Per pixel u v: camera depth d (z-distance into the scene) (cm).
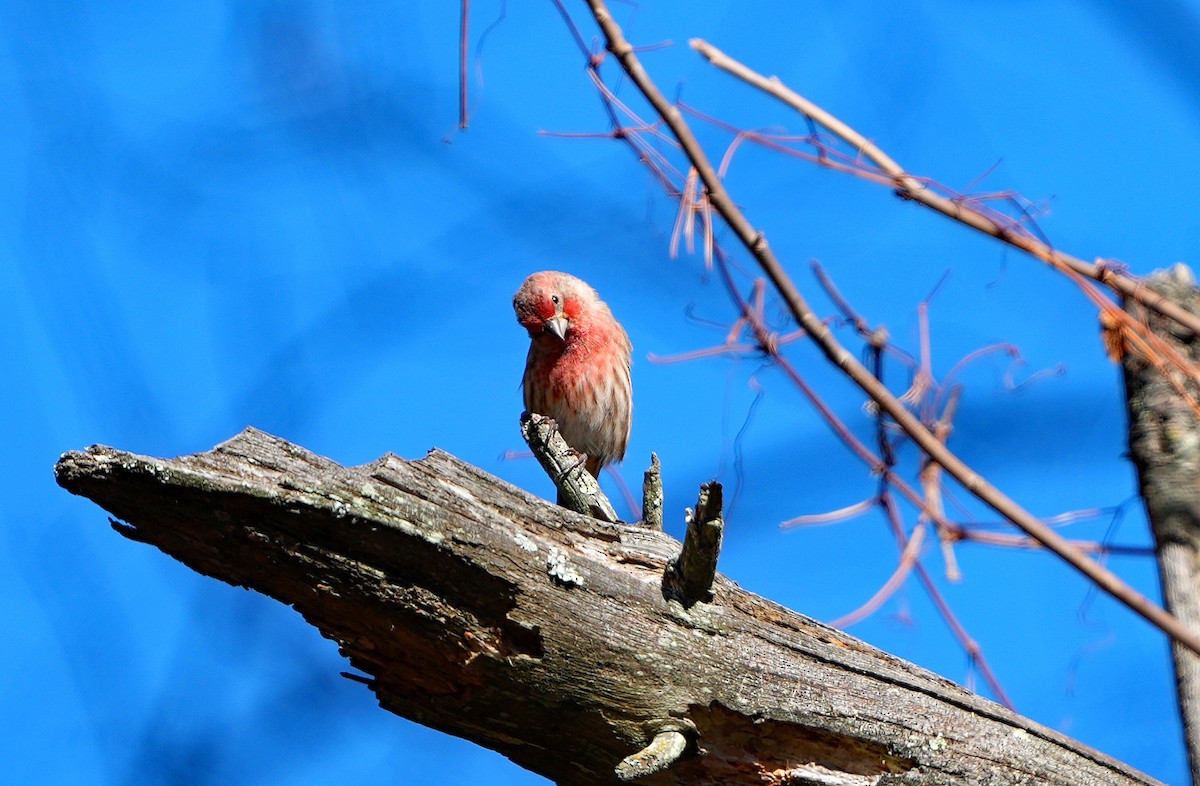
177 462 559
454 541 600
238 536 577
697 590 661
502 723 653
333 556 589
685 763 671
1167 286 784
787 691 673
